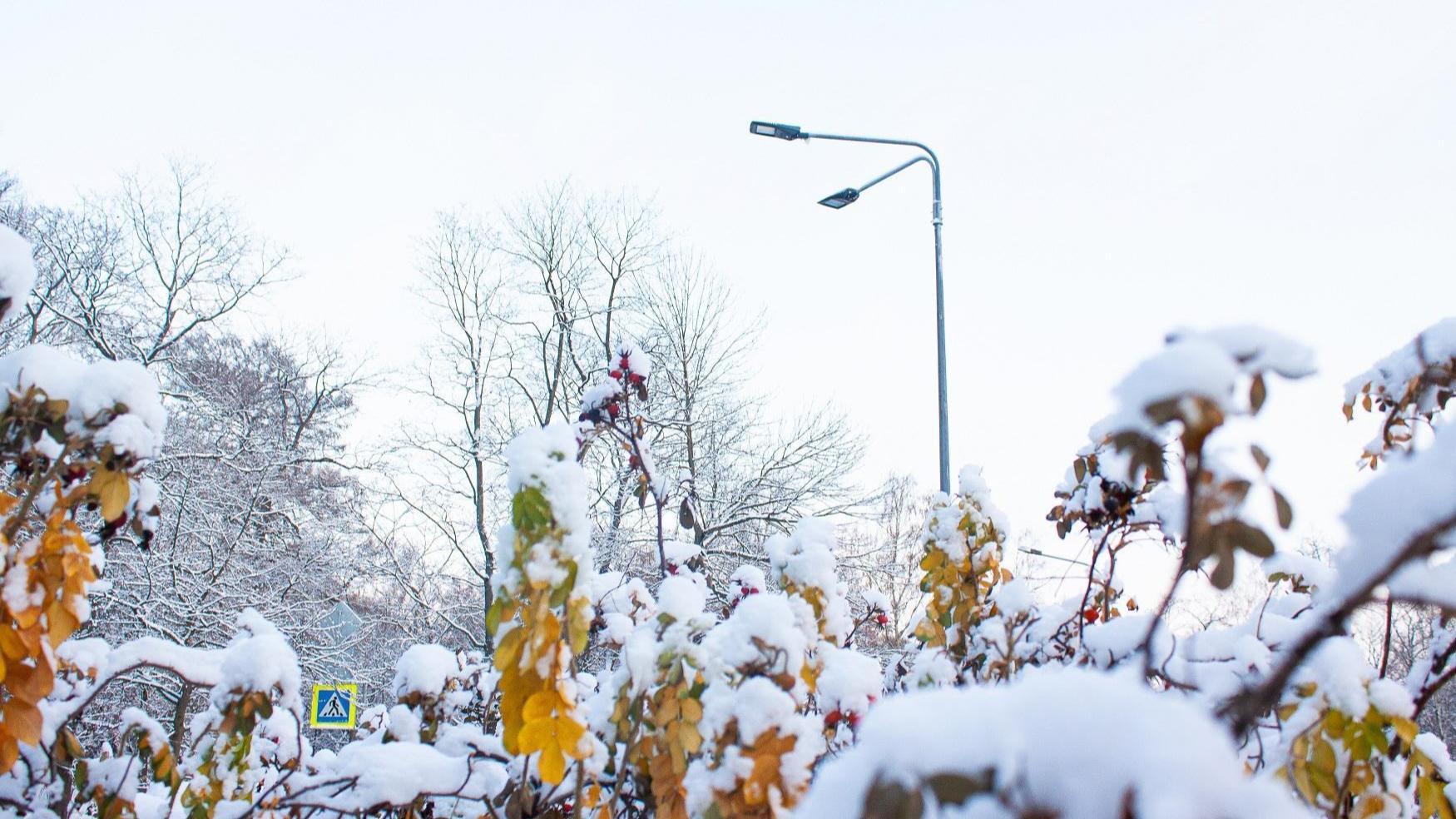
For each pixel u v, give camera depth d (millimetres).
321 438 19516
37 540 2348
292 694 3031
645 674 2529
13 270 2260
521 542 2295
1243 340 1077
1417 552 1062
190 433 14695
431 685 3615
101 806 3117
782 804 2158
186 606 12461
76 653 3016
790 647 2408
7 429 2363
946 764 782
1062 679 824
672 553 4453
